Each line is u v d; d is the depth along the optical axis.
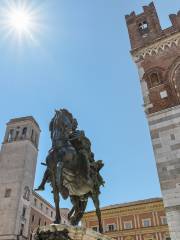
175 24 29.05
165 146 22.05
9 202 73.44
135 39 31.05
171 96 24.61
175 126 22.69
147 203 66.38
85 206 12.36
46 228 8.78
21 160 81.56
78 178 11.39
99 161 13.23
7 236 67.50
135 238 63.81
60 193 11.05
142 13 33.00
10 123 92.19
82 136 12.55
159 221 63.47
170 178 20.41
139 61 28.77
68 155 11.22
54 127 12.50
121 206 68.50
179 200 19.22
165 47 28.11
